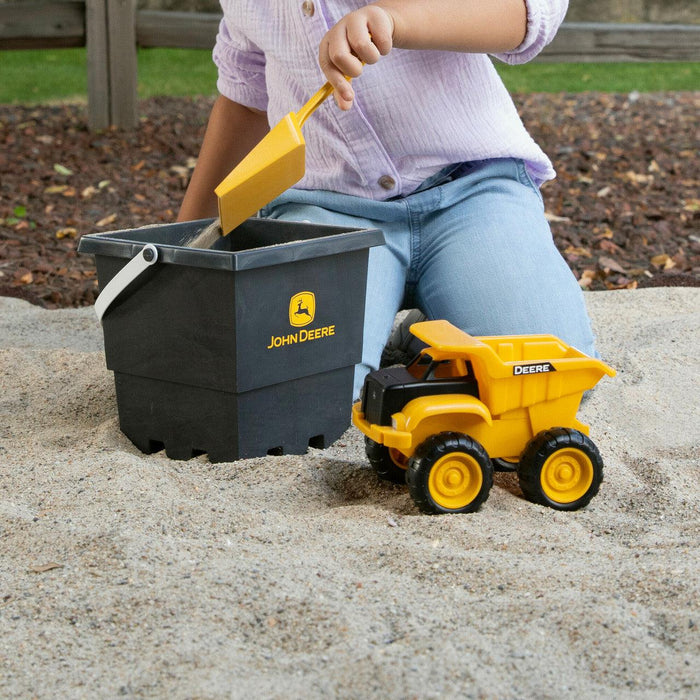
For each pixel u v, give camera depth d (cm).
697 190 520
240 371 199
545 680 127
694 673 129
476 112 246
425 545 165
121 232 217
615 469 205
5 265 392
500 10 219
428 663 128
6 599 148
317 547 165
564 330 238
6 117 676
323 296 210
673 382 258
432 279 248
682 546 165
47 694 126
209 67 940
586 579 152
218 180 278
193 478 194
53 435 221
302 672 128
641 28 690
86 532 165
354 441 224
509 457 195
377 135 241
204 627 138
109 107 638
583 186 528
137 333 209
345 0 231
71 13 620
